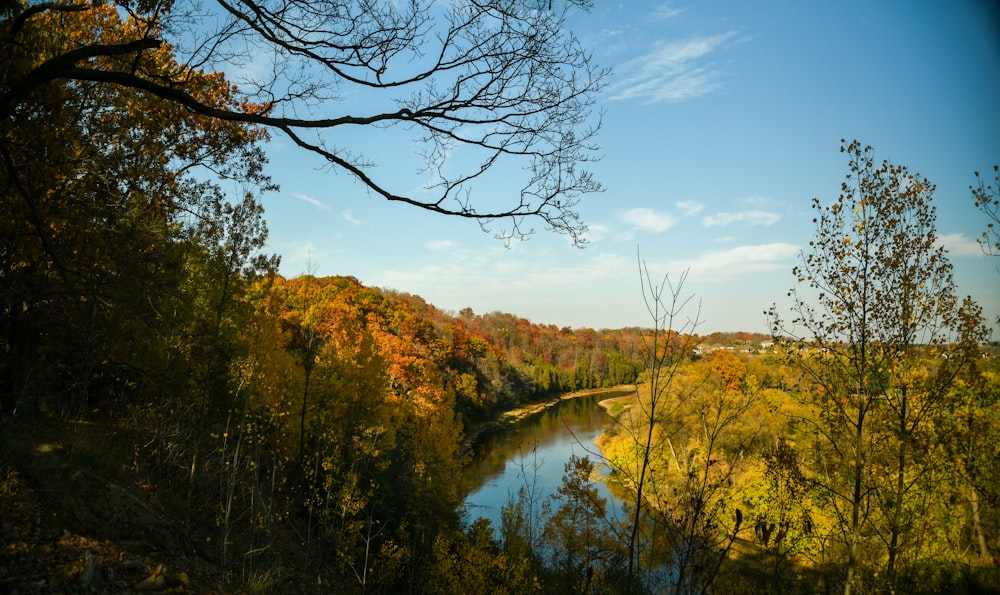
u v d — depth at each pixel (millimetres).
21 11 6301
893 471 10172
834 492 9992
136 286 10531
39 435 11555
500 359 78500
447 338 63594
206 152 12281
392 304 64812
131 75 4742
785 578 9242
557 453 41281
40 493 8656
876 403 10289
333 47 5309
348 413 23688
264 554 13109
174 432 14234
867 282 9688
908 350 9672
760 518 8906
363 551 20438
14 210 7496
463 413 56656
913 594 11438
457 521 26250
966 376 9945
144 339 14180
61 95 7223
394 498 24766
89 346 12180
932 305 9664
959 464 10180
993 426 10156
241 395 17062
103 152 10273
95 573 5621
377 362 23703
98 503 9547
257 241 16406
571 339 115062
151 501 11781
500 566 18719
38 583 5094
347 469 22172
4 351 12312
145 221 10969
